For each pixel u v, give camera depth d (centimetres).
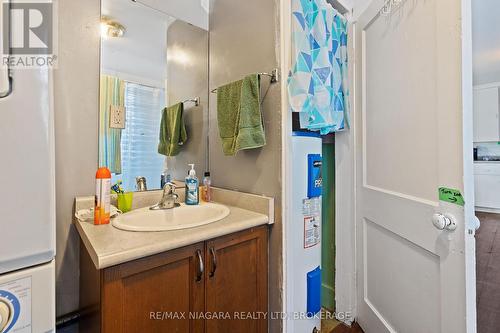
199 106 158
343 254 161
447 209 88
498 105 426
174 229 95
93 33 119
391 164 122
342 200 162
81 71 115
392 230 120
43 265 50
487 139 439
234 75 142
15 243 46
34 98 48
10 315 46
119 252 74
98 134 121
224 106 132
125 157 130
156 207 125
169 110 146
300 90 116
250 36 132
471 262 82
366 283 146
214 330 100
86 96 117
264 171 126
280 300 120
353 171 156
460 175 83
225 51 147
